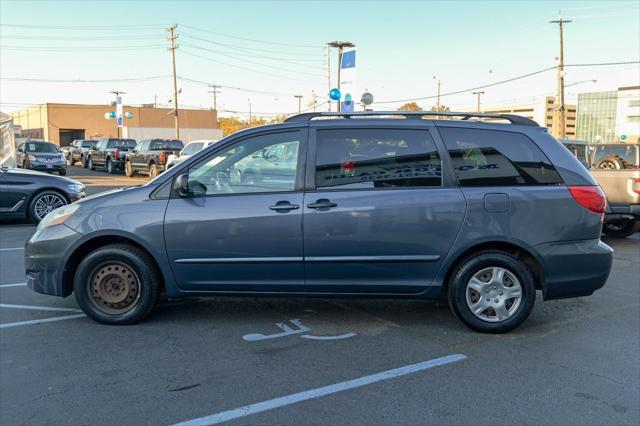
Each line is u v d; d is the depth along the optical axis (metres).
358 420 3.37
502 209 4.69
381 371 4.09
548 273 4.76
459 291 4.80
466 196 4.69
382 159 4.78
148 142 25.80
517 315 4.80
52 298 5.98
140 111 69.94
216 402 3.60
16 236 10.27
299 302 5.83
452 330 4.99
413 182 4.75
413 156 4.78
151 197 4.90
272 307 5.64
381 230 4.68
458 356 4.39
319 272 4.77
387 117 4.97
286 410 3.50
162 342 4.66
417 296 4.84
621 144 12.36
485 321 4.82
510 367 4.19
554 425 3.33
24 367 4.15
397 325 5.12
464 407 3.54
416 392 3.75
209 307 5.64
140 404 3.57
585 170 4.90
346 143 4.81
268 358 4.33
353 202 4.69
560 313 5.60
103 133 68.75
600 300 6.12
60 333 4.88
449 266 4.74
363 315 5.41
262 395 3.70
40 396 3.68
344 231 4.68
